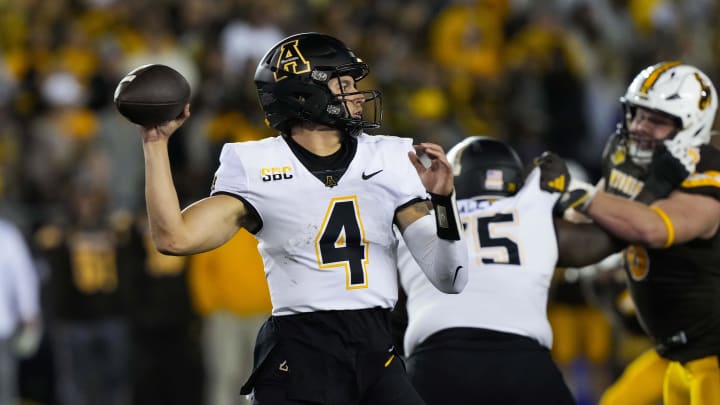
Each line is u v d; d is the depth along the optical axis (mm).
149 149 12906
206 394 32219
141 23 40406
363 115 15383
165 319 31203
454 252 13391
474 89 42500
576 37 45438
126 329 31250
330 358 13555
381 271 13789
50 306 30953
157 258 31250
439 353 16328
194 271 31344
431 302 16688
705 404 17188
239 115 35906
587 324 31391
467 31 45250
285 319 13695
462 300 16500
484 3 46875
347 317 13578
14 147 36562
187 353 31547
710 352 17375
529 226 16938
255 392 13805
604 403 19516
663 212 17016
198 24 41906
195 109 37312
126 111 12648
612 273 20234
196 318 31625
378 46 42000
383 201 13742
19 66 39688
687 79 17562
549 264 16922
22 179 35625
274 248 13648
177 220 12930
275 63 13883
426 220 13914
